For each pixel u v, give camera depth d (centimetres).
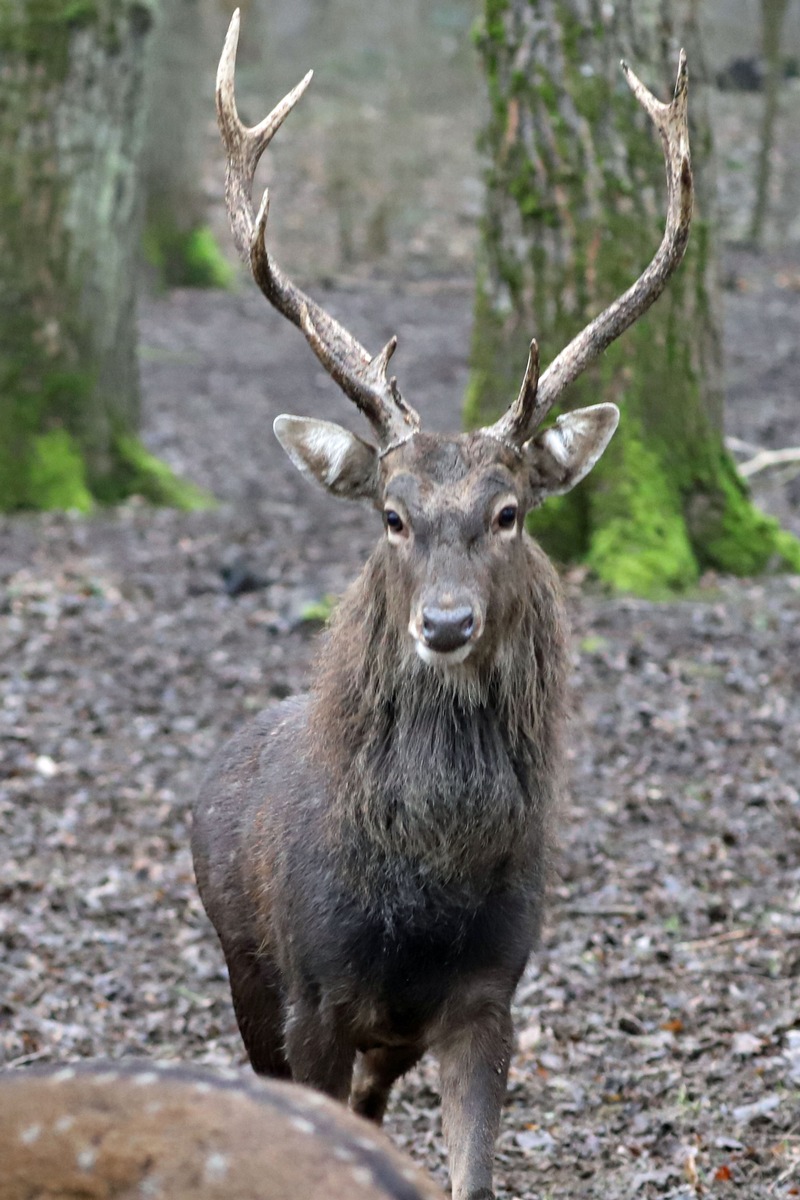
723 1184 718
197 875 745
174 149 3672
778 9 3884
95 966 943
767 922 980
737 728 1239
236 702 1330
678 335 1520
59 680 1361
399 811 625
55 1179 360
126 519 1831
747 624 1425
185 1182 353
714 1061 829
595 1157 752
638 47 1463
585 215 1472
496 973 639
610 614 1435
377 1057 709
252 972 707
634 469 1511
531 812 639
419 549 629
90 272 1873
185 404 2636
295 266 3884
